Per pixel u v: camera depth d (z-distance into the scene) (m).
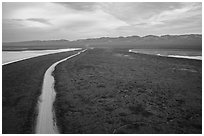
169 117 17.23
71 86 27.39
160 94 23.94
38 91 25.22
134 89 25.95
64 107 19.23
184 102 21.17
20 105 19.80
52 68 48.25
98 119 16.52
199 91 25.69
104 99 21.67
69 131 14.59
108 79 32.44
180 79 33.34
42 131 14.59
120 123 15.84
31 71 41.97
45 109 18.88
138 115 17.45
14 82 30.17
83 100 21.31
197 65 52.72
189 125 15.81
